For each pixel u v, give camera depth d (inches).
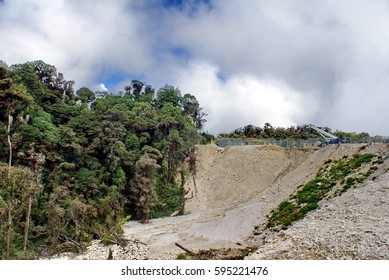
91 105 3944.4
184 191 3083.2
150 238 1988.2
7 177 1724.9
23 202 1833.2
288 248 1136.2
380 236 1029.2
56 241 1881.2
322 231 1210.0
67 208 2080.5
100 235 2111.2
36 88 2827.3
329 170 2162.9
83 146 2642.7
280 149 3302.2
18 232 1819.6
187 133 3540.8
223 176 3228.3
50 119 2610.7
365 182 1706.4
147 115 3430.1
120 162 2684.5
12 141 2135.8
